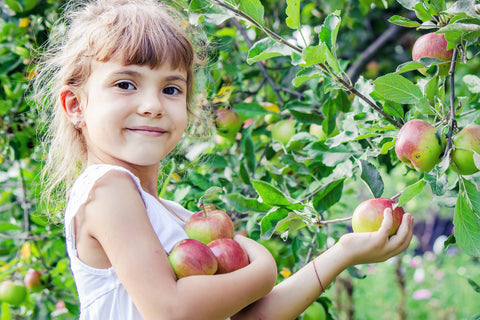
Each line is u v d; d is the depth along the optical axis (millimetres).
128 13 1200
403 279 5523
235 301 1040
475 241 1172
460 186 1207
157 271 1002
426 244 8992
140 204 1074
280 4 3209
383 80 1233
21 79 2701
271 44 1343
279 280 2197
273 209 1355
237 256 1127
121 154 1145
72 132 1403
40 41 2650
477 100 1758
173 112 1179
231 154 2303
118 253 1010
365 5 3078
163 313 975
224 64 2467
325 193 1550
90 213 1053
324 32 1361
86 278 1099
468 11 1165
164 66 1165
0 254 2752
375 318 5430
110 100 1131
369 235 1211
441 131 1214
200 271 1044
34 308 2514
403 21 1380
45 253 2660
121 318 1081
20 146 2717
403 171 1811
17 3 2586
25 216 2551
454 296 5906
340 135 1482
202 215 1252
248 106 2256
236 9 1335
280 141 1979
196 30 1974
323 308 2014
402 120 1446
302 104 2186
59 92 1297
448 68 1367
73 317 2578
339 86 1354
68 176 1458
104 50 1130
